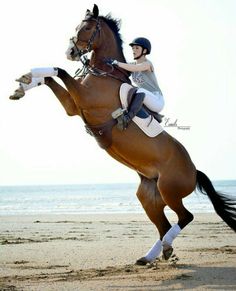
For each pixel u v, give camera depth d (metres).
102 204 44.94
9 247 12.16
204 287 7.15
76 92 8.50
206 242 12.87
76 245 12.55
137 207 37.50
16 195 91.25
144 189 9.59
